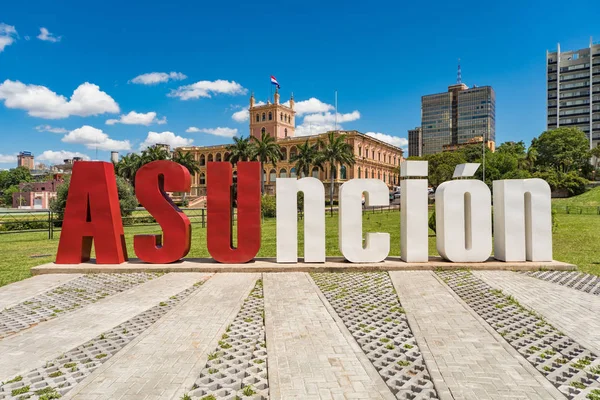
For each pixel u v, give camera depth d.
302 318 6.29
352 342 5.29
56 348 5.18
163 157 62.56
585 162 67.00
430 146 156.12
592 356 4.82
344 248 10.23
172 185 10.17
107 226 10.28
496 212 10.62
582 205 44.72
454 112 151.75
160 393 3.96
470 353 4.91
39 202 70.62
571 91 90.44
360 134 70.44
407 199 10.31
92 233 10.30
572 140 66.38
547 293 7.73
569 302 7.11
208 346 5.16
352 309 6.85
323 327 5.88
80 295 7.95
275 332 5.66
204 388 4.07
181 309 6.80
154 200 10.31
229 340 5.44
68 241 10.36
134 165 60.94
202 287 8.38
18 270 10.87
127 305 7.15
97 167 10.32
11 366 4.66
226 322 6.11
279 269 9.86
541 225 10.20
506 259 10.15
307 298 7.47
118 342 5.39
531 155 64.88
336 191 67.56
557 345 5.18
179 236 10.27
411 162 10.34
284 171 73.94
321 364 4.61
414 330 5.73
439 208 10.43
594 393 3.94
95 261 10.74
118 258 10.26
